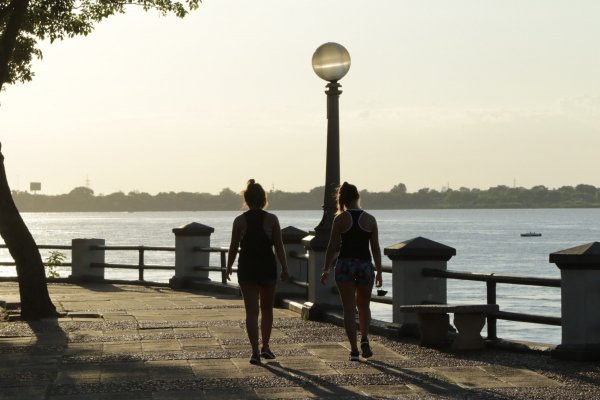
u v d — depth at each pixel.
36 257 19.92
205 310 21.38
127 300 23.98
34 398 11.14
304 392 11.45
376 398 11.06
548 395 11.18
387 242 189.25
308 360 13.89
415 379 12.28
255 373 12.75
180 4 23.59
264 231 13.65
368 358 14.01
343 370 12.99
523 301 67.00
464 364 13.45
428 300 16.38
